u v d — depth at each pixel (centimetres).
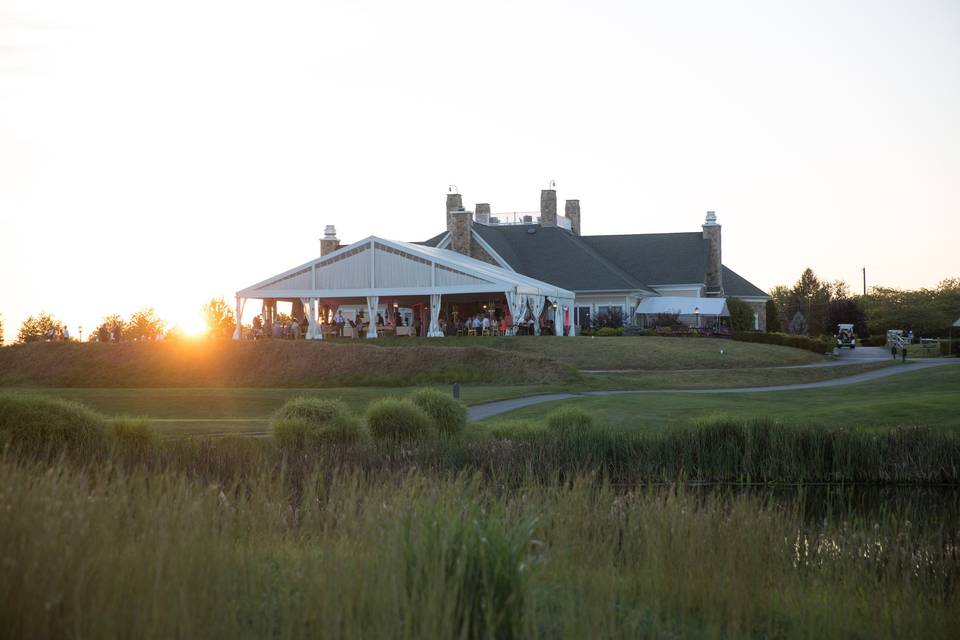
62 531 598
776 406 2716
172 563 601
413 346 4397
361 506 852
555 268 6172
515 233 6719
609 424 2317
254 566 689
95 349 4322
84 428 1591
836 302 9625
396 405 1970
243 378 4009
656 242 6762
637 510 968
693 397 2972
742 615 731
